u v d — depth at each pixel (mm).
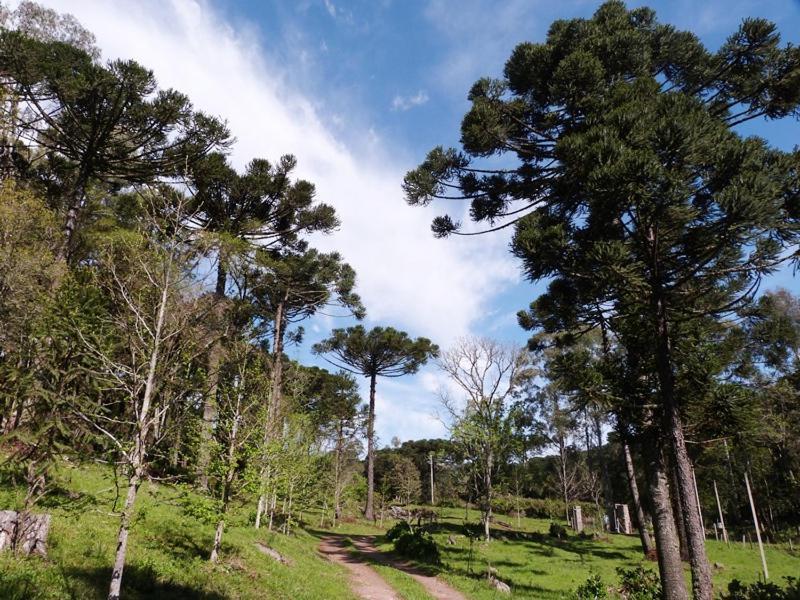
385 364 37406
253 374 13141
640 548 25734
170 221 7156
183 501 9133
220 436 11586
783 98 13672
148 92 15875
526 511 48062
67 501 6605
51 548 7316
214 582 8680
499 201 16438
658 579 13531
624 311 13273
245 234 21297
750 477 31797
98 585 6531
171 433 6645
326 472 31984
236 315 17469
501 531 29359
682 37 14859
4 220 11883
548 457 53125
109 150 17500
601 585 13195
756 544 30938
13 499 8211
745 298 11406
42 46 14734
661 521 11453
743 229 9727
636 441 12516
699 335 12898
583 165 11531
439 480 56312
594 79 13352
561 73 13383
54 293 7164
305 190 22891
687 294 12406
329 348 36500
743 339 18109
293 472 19484
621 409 12094
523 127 15625
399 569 17391
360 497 43156
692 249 11156
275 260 23500
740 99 14336
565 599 13477
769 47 13539
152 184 15594
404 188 15789
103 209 20500
